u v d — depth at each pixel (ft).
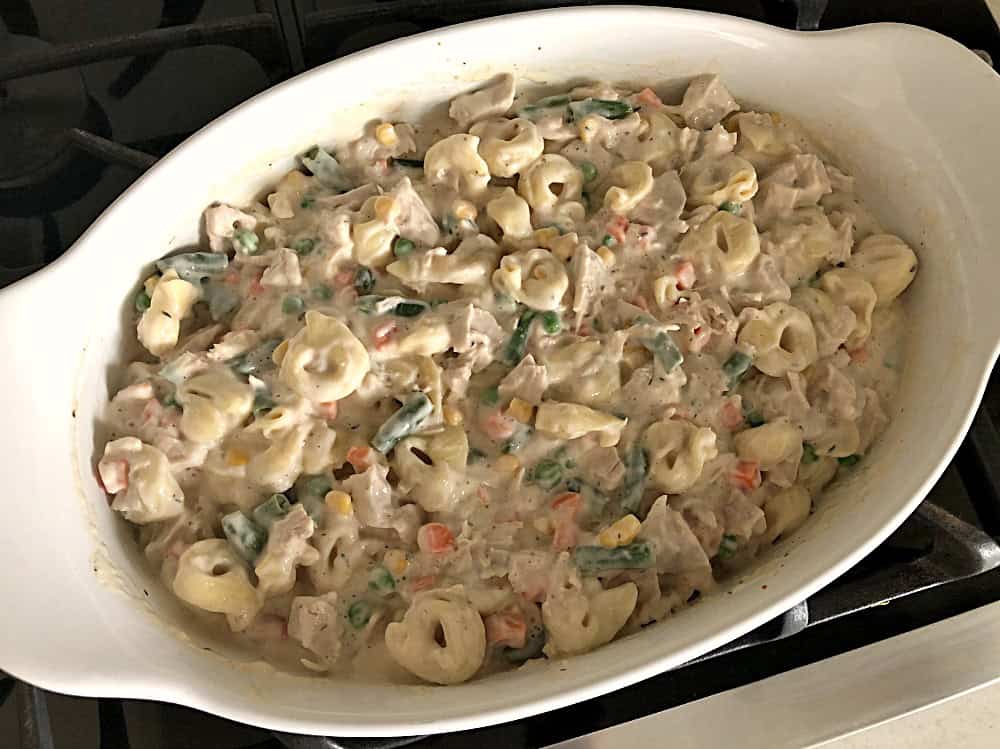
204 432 1.34
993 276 1.35
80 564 1.22
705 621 1.20
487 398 1.42
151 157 1.50
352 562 1.34
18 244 1.49
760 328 1.43
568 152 1.54
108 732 1.24
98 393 1.35
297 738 1.20
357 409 1.40
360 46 1.58
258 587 1.31
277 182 1.50
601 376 1.41
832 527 1.31
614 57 1.51
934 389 1.36
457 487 1.37
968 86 1.40
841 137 1.53
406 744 1.23
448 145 1.48
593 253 1.45
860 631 1.29
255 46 1.54
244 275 1.46
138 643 1.18
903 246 1.46
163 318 1.38
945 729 1.34
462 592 1.32
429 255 1.43
